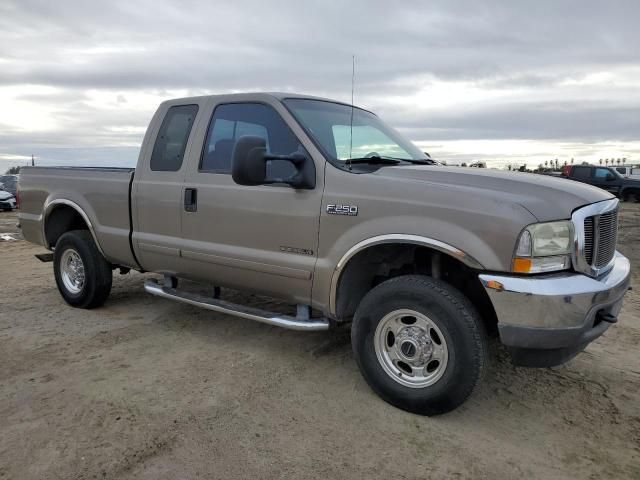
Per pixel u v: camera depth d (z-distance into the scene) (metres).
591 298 2.99
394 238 3.32
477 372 3.12
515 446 3.08
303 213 3.73
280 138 3.97
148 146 4.81
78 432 3.10
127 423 3.21
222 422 3.25
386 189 3.41
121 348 4.46
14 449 2.93
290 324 3.89
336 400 3.57
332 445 3.03
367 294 3.52
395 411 3.43
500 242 3.01
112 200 5.06
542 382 3.95
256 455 2.91
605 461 2.95
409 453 2.97
